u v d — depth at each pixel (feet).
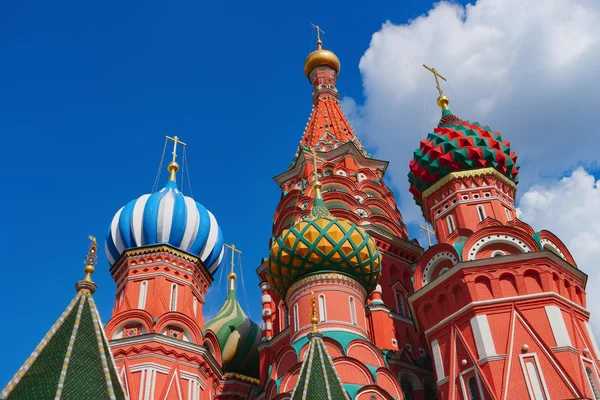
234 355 152.15
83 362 68.03
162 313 127.34
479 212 124.06
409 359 122.42
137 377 117.60
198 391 123.13
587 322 109.09
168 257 136.46
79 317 72.33
